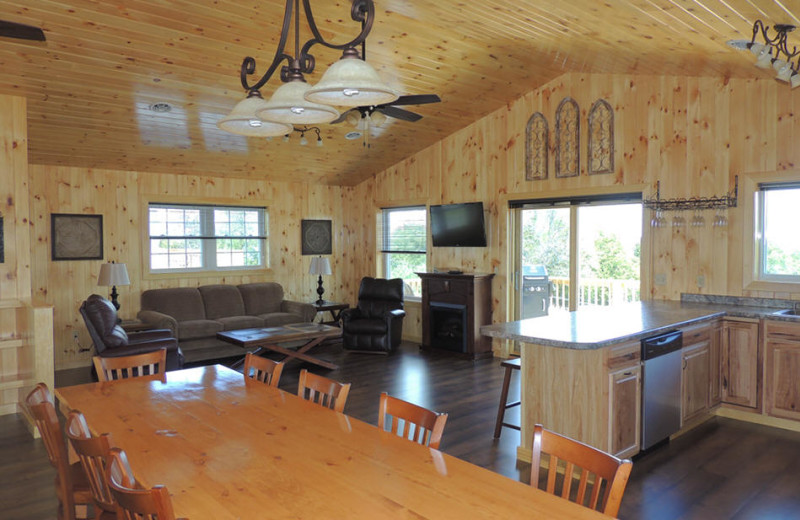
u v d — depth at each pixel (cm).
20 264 482
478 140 709
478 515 148
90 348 646
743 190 495
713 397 453
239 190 769
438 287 713
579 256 628
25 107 480
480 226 691
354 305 888
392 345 716
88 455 177
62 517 222
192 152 655
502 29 455
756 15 297
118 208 667
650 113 554
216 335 611
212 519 146
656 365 376
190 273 729
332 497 159
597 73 591
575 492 327
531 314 678
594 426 341
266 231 801
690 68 480
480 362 669
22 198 481
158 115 546
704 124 518
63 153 596
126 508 140
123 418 232
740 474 350
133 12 389
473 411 477
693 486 334
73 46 418
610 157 586
